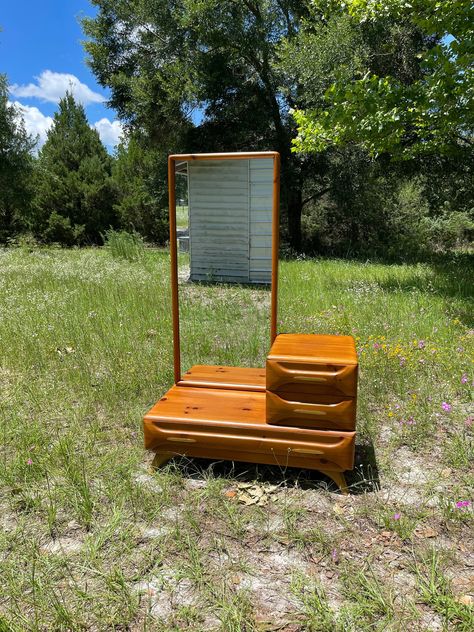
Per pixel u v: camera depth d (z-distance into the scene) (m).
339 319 6.14
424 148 9.62
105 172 24.31
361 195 17.36
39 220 23.41
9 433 3.47
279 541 2.44
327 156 17.06
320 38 14.12
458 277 9.41
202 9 15.21
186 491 2.86
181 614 2.01
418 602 2.06
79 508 2.64
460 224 19.78
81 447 3.33
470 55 6.95
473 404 3.91
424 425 3.52
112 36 18.09
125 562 2.31
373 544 2.41
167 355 4.99
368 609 2.00
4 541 2.44
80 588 2.15
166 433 3.00
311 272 10.69
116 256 13.79
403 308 6.72
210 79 15.95
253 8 16.92
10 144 18.72
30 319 6.27
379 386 4.14
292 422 2.88
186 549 2.38
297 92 16.28
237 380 3.62
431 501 2.75
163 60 16.75
